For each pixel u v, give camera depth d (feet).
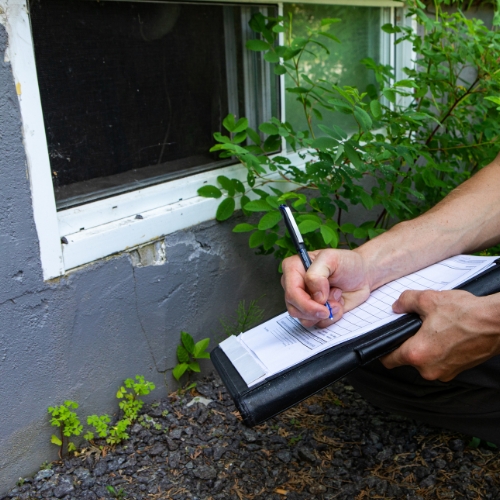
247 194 7.06
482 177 5.11
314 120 8.42
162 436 5.93
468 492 5.22
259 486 5.32
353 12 8.64
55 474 5.46
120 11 5.81
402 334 3.70
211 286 6.78
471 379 4.08
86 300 5.57
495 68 6.79
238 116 7.28
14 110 4.80
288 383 3.52
